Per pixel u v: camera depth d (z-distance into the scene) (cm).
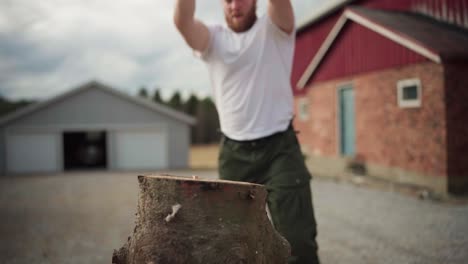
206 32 222
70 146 2536
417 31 930
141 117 2306
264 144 225
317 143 1416
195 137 4700
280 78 225
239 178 233
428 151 871
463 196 788
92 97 2261
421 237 511
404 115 948
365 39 1102
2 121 2148
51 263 476
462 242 479
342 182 1073
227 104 228
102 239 597
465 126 829
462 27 1010
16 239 606
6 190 1324
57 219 770
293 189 219
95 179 1666
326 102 1338
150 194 161
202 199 154
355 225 595
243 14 220
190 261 147
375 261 426
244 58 218
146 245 152
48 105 2222
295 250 215
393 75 986
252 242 158
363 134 1123
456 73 827
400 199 790
